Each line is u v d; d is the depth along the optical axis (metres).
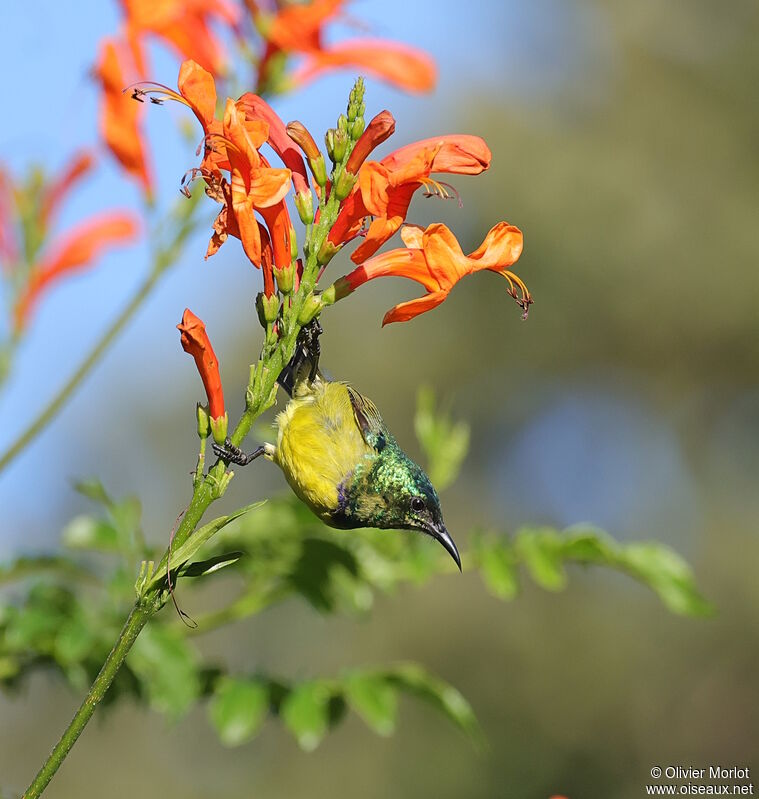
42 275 4.56
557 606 18.66
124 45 4.48
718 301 21.17
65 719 15.66
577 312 21.08
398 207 3.05
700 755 18.19
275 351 2.94
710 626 18.97
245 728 3.91
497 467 20.53
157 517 19.11
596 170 21.41
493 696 18.38
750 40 22.20
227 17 4.57
